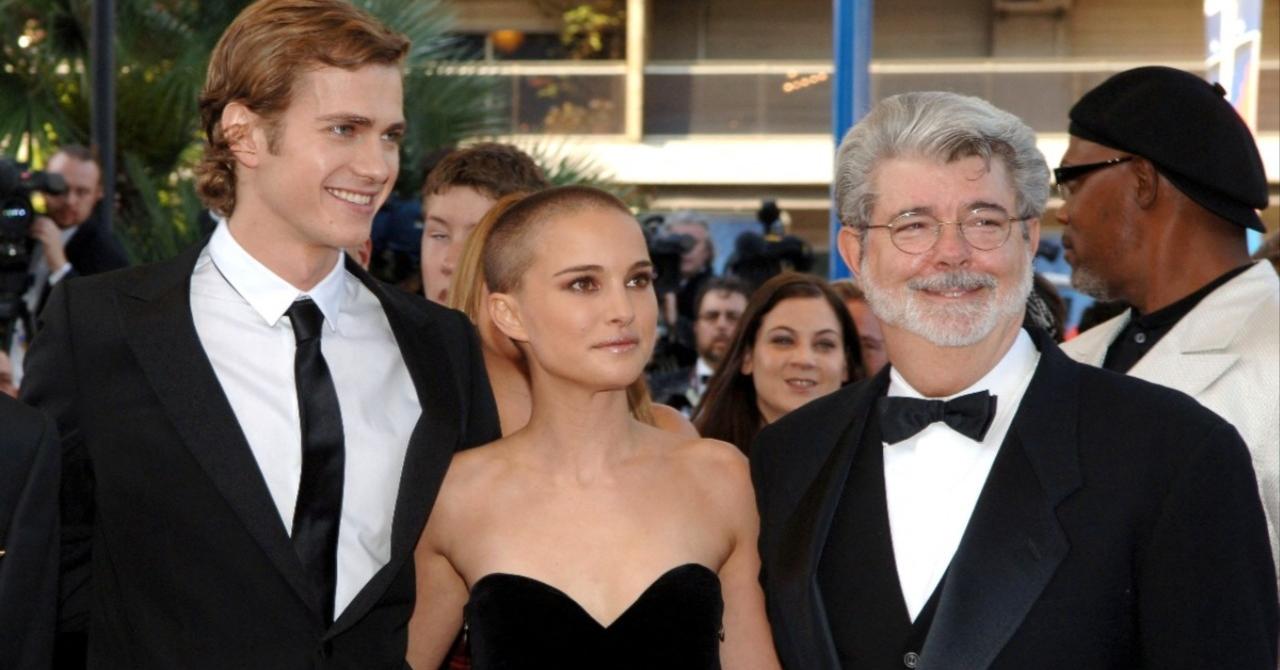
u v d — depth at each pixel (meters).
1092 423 2.23
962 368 2.33
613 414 2.55
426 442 2.55
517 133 16.52
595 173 9.70
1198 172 2.82
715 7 17.16
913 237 2.28
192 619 2.40
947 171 2.26
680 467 2.59
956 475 2.30
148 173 8.63
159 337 2.46
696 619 2.43
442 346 2.72
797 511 2.38
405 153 8.33
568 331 2.44
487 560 2.50
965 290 2.27
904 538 2.30
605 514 2.51
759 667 2.56
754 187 16.34
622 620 2.42
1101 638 2.13
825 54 17.02
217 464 2.40
